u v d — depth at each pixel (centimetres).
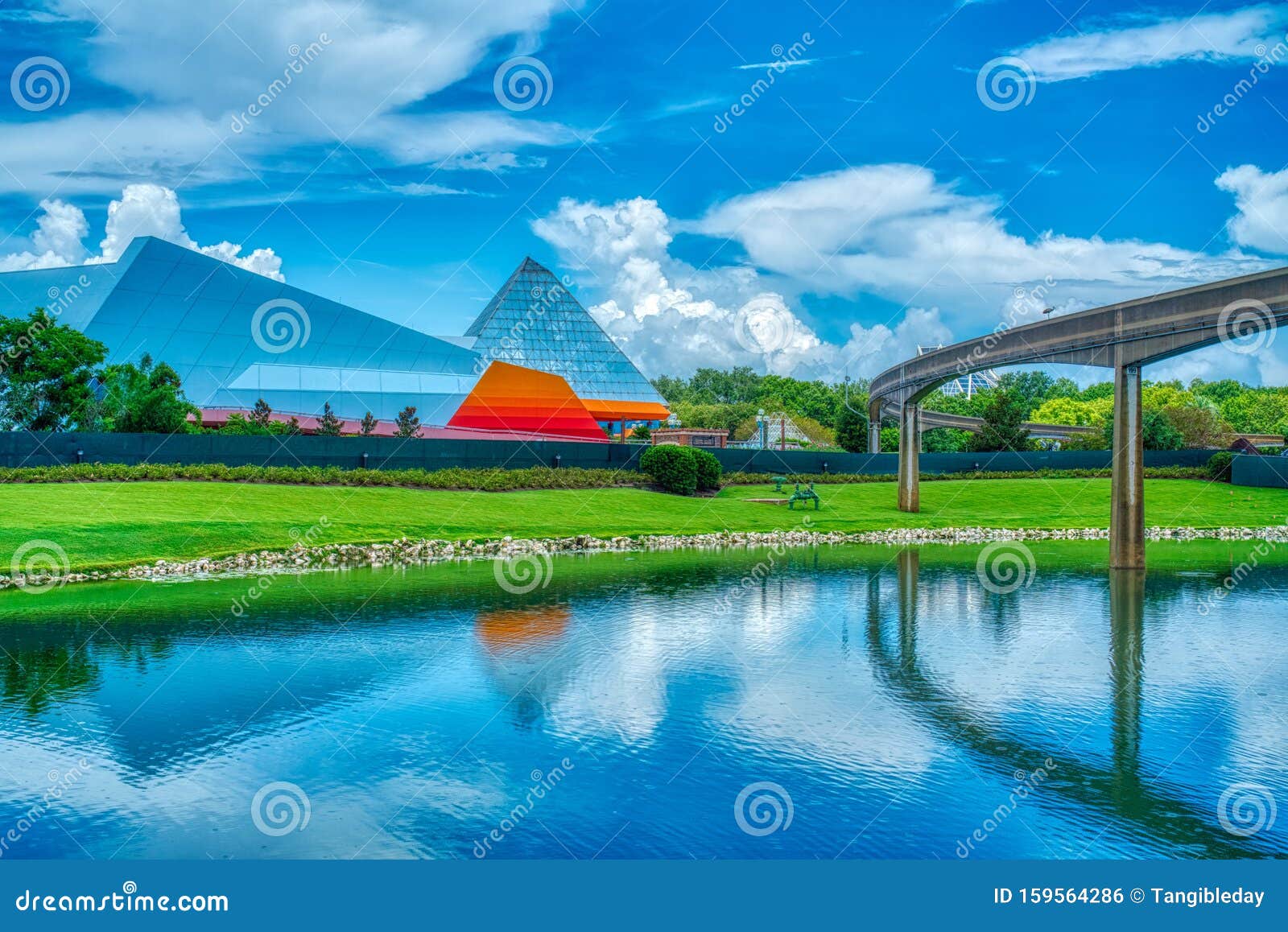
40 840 1116
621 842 1113
